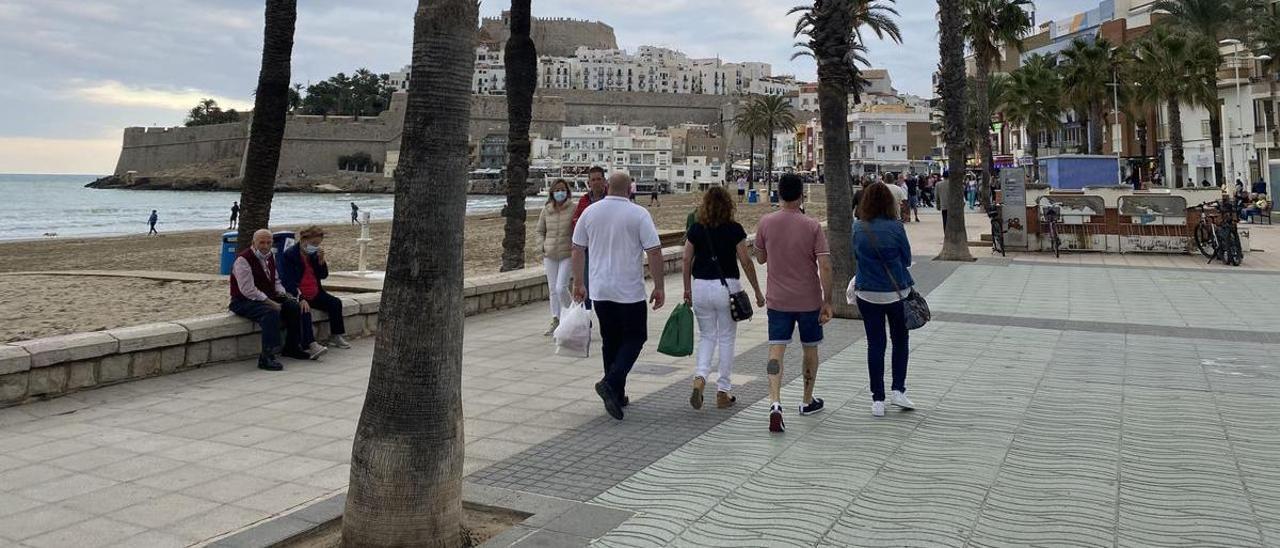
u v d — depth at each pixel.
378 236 36.97
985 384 7.43
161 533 4.22
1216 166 55.44
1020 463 5.12
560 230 10.34
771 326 6.24
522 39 15.34
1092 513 4.27
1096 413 6.34
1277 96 50.81
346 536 3.86
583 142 160.25
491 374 8.25
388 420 3.80
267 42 12.77
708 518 4.28
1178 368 8.09
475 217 54.16
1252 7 50.69
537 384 7.79
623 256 6.50
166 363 8.09
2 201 113.12
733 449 5.54
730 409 6.69
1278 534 3.98
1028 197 28.95
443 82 3.85
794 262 6.19
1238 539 3.92
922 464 5.13
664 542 3.96
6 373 6.76
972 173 55.88
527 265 20.84
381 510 3.76
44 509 4.56
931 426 6.01
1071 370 8.03
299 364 8.80
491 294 12.69
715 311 6.61
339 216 71.19
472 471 5.14
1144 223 20.78
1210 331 10.31
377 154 166.50
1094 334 10.16
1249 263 18.86
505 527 4.24
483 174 151.12
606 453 5.50
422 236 3.84
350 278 15.23
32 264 26.00
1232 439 5.61
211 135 178.75
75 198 128.62
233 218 49.59
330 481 5.06
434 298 3.86
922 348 9.30
